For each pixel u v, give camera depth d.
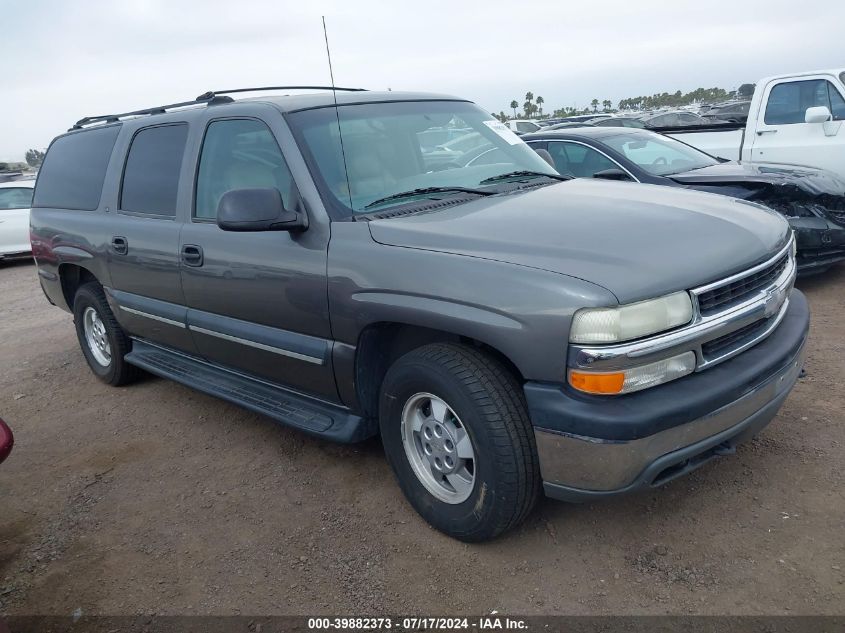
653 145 7.06
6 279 11.34
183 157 4.12
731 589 2.62
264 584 2.92
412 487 3.16
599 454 2.49
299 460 3.95
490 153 4.07
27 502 3.79
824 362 4.52
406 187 3.53
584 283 2.47
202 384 4.27
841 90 7.70
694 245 2.77
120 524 3.48
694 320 2.59
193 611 2.80
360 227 3.15
